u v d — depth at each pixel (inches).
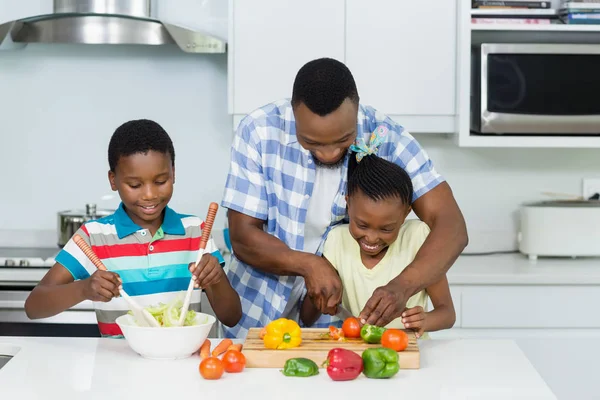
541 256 117.9
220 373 53.3
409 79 109.3
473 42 118.3
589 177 123.3
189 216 71.9
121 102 120.6
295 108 60.4
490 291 104.1
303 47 108.5
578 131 108.3
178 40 108.5
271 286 72.2
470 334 104.5
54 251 114.7
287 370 54.1
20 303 101.8
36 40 110.0
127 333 57.2
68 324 100.8
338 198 71.1
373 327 57.9
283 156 70.2
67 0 109.2
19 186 121.1
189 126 121.1
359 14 108.4
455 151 122.6
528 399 49.8
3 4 118.3
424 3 108.5
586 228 112.9
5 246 121.0
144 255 68.3
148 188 65.2
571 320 104.5
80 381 53.0
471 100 114.3
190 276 69.4
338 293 64.3
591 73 107.7
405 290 61.6
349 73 61.1
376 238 66.5
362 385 52.2
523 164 123.0
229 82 108.7
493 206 123.3
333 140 59.9
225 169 121.5
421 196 70.6
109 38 109.3
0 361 62.2
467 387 51.9
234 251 71.7
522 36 116.0
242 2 107.8
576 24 107.8
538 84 107.4
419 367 56.0
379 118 72.6
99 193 121.6
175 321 58.1
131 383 52.6
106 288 58.3
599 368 105.0
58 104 120.5
